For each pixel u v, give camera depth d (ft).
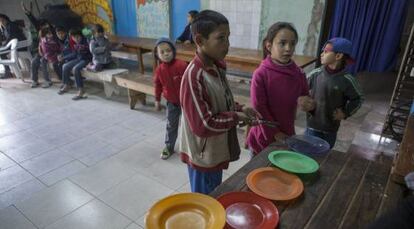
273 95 4.91
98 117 11.68
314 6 12.23
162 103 13.00
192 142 4.25
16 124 11.05
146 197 6.93
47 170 8.07
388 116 9.16
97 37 13.52
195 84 3.63
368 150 7.32
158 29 17.26
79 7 20.24
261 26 13.76
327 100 5.66
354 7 12.73
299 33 12.99
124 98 13.79
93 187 7.31
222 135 4.23
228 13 14.51
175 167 8.16
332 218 2.94
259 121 4.28
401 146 3.77
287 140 4.54
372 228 2.11
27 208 6.59
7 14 18.89
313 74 5.91
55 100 13.62
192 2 15.48
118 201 6.80
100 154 8.89
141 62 14.64
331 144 6.10
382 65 14.66
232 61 11.30
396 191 3.34
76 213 6.42
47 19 17.74
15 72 16.35
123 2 17.99
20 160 8.61
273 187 3.41
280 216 2.97
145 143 9.54
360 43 13.79
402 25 14.28
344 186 3.46
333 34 13.24
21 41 16.34
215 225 2.71
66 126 10.86
